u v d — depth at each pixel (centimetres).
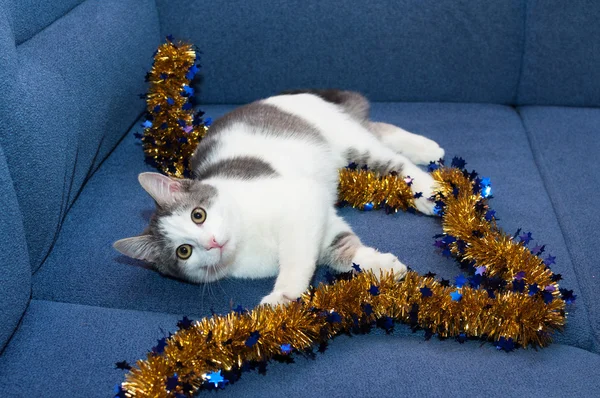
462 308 85
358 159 113
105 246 102
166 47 116
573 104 132
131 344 87
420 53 131
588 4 125
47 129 95
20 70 94
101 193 113
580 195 106
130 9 124
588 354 85
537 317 84
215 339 80
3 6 93
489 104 135
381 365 82
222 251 93
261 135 108
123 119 123
